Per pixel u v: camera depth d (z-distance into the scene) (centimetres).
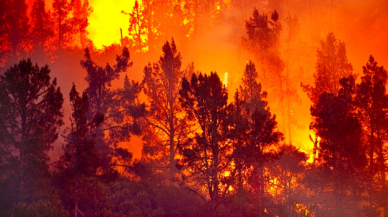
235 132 2828
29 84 2342
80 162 2305
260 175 3072
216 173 2817
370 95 3164
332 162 3036
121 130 3167
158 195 2972
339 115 3066
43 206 2038
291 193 3086
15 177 2162
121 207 2738
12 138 2266
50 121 2408
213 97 2909
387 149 3180
